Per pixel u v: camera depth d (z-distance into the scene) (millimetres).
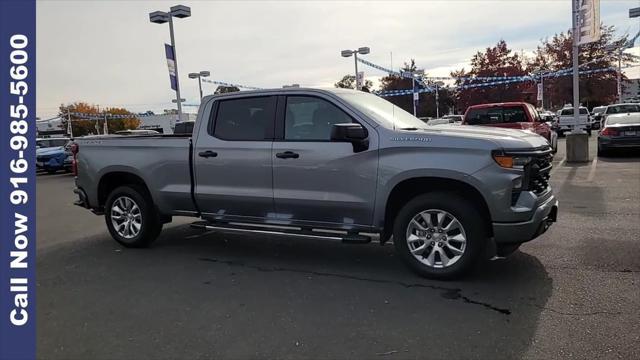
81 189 7352
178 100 20656
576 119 15195
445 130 5281
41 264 6301
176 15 19797
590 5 14422
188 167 6363
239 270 5750
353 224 5461
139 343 3936
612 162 14641
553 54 46812
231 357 3648
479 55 48531
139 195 6824
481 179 4793
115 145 6969
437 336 3846
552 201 5242
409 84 51156
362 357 3572
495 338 3775
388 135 5184
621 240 6242
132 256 6574
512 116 14695
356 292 4871
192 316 4426
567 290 4660
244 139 5988
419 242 5191
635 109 26750
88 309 4691
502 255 5117
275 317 4332
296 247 6707
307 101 5688
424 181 5141
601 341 3652
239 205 6066
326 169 5445
